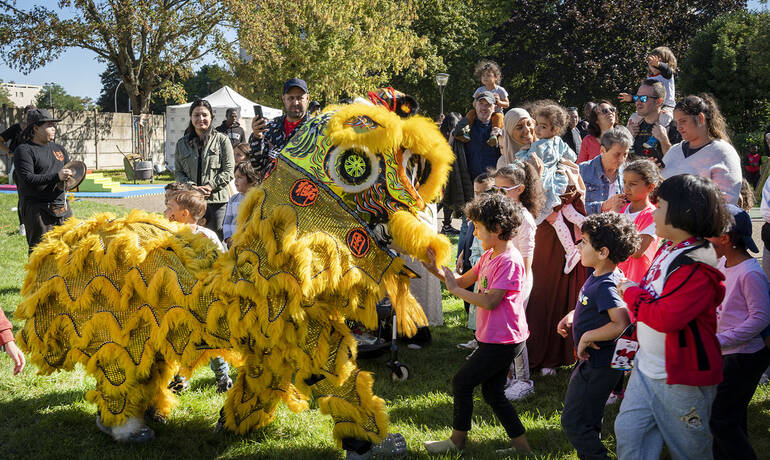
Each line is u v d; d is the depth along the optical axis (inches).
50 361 134.0
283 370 128.3
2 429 149.3
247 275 124.1
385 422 130.4
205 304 126.8
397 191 127.5
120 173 1055.6
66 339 132.3
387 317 192.5
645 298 111.5
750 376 133.3
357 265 125.9
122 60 1087.6
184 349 127.3
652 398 113.6
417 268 224.4
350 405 127.6
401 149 129.9
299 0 1069.1
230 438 148.9
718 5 1456.7
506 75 1416.1
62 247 132.4
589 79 1330.0
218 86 2647.6
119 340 127.3
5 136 342.0
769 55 1302.9
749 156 890.7
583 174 213.6
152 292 126.3
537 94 1416.1
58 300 130.8
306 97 200.7
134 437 141.1
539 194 184.5
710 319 110.3
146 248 129.7
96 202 595.2
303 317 120.8
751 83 1381.6
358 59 1160.2
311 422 158.1
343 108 130.6
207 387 179.2
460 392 141.8
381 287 128.0
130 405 136.6
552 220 194.5
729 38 1413.6
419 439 150.0
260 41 994.7
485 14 1574.8
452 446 143.6
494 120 293.6
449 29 1470.2
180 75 1097.4
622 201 184.9
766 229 185.0
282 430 153.1
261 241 125.0
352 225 126.4
